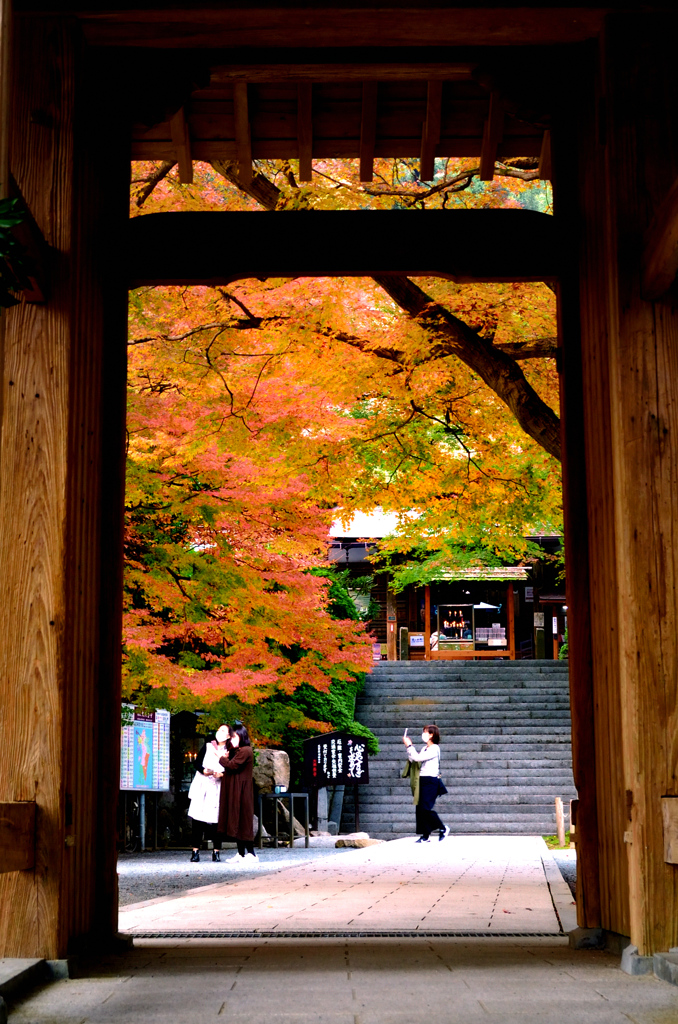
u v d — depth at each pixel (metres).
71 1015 3.42
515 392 7.96
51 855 4.30
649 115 4.89
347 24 5.05
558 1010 3.48
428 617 31.28
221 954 4.88
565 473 5.59
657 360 4.71
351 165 9.61
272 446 9.55
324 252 5.73
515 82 5.73
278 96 6.18
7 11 3.78
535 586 30.39
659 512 4.59
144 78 5.58
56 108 4.83
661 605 4.52
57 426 4.61
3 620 4.48
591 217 5.41
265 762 15.84
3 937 4.23
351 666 13.00
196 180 9.29
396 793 20.08
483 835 18.44
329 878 9.68
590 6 4.93
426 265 5.74
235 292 8.88
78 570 4.88
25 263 3.14
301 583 11.19
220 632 11.11
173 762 17.11
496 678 24.45
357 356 8.81
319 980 4.11
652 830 4.35
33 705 4.42
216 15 4.94
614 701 4.92
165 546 9.93
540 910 6.88
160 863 12.77
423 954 4.85
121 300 5.68
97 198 5.46
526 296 8.75
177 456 9.29
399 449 9.73
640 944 4.31
